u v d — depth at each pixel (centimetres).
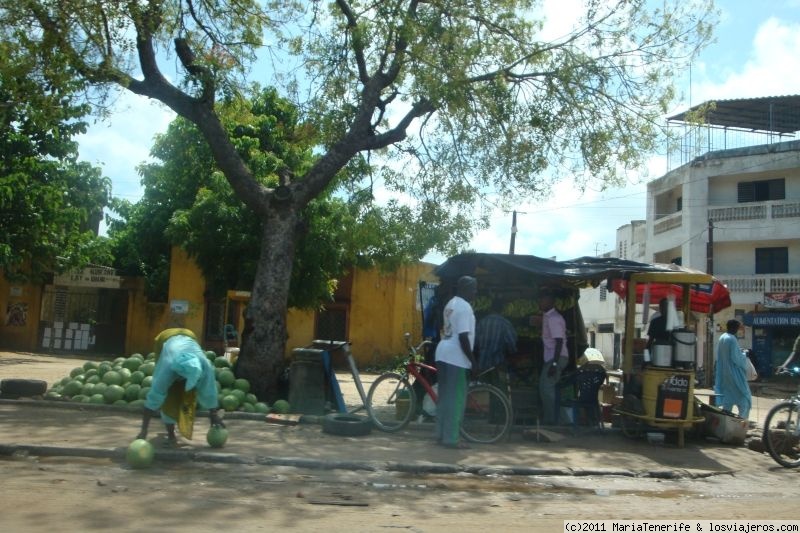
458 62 1132
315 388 1030
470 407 930
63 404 967
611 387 1180
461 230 1358
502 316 1029
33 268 2327
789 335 3134
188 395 756
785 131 3388
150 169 2619
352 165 1356
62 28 1039
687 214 3409
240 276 2331
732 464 830
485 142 1248
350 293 2803
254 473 679
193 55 1188
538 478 723
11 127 2145
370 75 1289
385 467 719
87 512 516
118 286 2623
